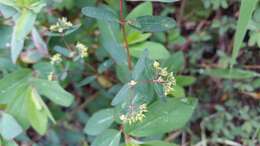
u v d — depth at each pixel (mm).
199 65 324
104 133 244
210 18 320
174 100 236
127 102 229
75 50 274
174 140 325
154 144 243
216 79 320
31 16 227
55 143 335
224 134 310
